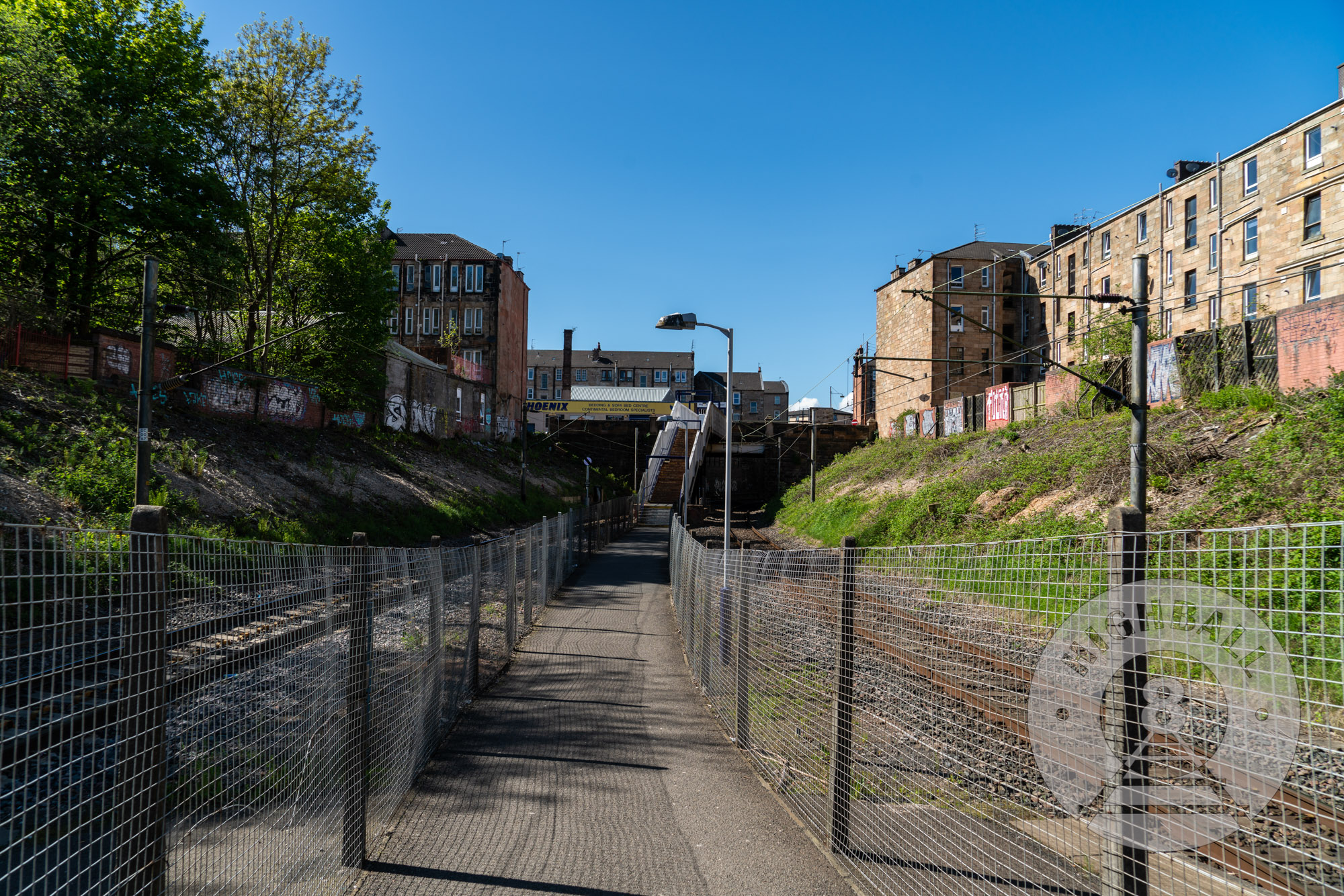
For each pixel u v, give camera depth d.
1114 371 28.11
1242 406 20.11
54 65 24.47
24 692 2.02
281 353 38.53
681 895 4.61
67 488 17.30
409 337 73.00
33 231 27.41
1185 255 45.25
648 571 29.52
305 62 35.31
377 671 5.54
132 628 2.54
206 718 3.03
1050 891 3.64
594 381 128.88
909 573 4.98
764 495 69.81
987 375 66.69
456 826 5.68
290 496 25.06
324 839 4.36
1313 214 36.19
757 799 6.36
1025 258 65.81
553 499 55.88
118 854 2.43
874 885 4.55
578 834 5.55
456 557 9.16
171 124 28.66
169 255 29.77
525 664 12.33
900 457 40.22
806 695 6.41
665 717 9.16
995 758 4.20
